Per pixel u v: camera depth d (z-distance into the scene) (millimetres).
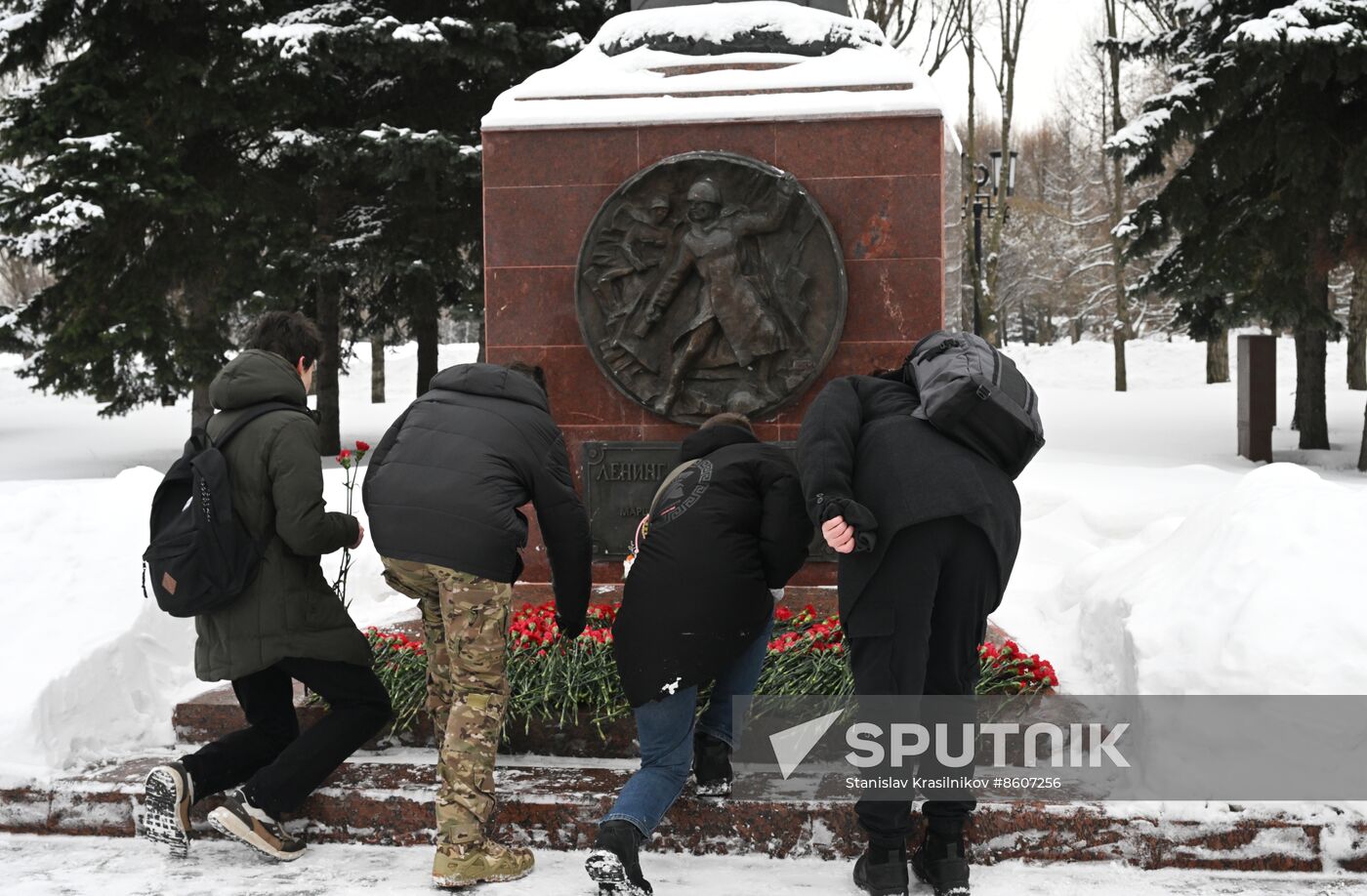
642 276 6090
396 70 17578
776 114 5953
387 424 24875
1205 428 20844
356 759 4422
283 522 3893
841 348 5992
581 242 6180
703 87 6117
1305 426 18281
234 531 3912
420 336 20812
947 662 3561
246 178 18578
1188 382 36656
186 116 17375
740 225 5930
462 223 18469
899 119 5887
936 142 5863
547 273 6234
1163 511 7758
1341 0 14352
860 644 3543
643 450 6145
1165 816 3799
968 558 3490
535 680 4480
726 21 6289
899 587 3463
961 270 7637
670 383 6074
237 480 3969
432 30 16672
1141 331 45750
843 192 5953
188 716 4754
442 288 20078
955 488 3451
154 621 5121
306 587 4043
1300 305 16281
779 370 5988
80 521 5566
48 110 16891
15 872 3898
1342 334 18500
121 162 16703
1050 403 26500
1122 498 8078
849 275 5965
